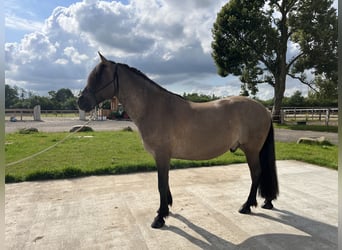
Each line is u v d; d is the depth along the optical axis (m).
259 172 3.35
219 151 3.12
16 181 4.77
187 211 3.34
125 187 4.36
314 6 16.17
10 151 7.14
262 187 3.37
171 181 4.70
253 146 3.27
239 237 2.65
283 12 17.64
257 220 3.06
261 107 3.32
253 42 18.23
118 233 2.76
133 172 5.40
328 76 17.38
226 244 2.51
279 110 18.64
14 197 3.90
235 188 4.27
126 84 2.98
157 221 2.90
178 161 5.94
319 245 2.48
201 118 2.98
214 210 3.37
